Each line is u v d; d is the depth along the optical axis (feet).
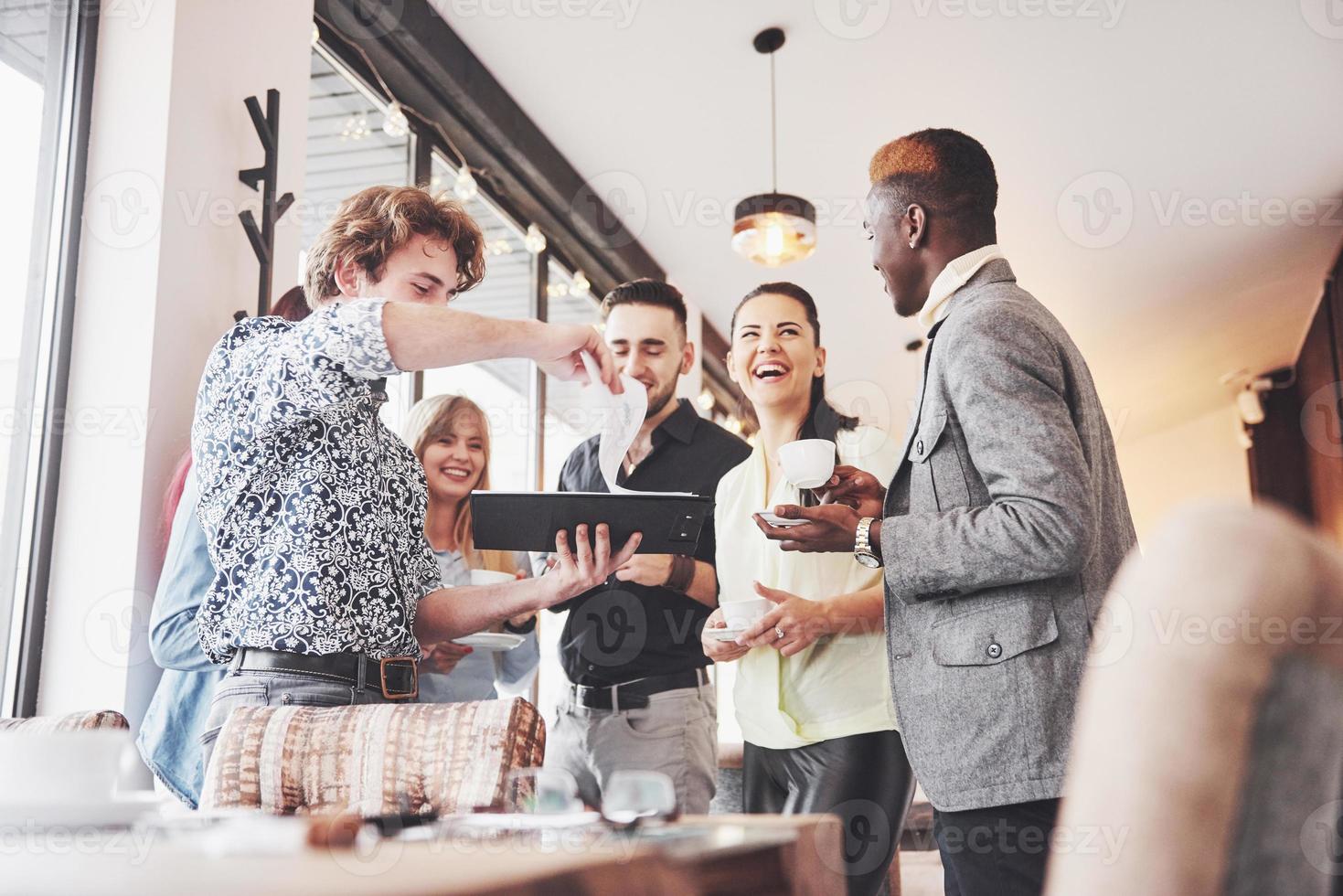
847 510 4.99
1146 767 1.29
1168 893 1.25
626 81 13.87
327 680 4.61
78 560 7.01
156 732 5.82
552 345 4.67
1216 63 13.35
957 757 4.37
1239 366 23.97
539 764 3.64
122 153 7.41
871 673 6.15
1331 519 22.20
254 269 8.06
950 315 4.82
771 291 7.14
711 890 2.39
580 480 8.11
